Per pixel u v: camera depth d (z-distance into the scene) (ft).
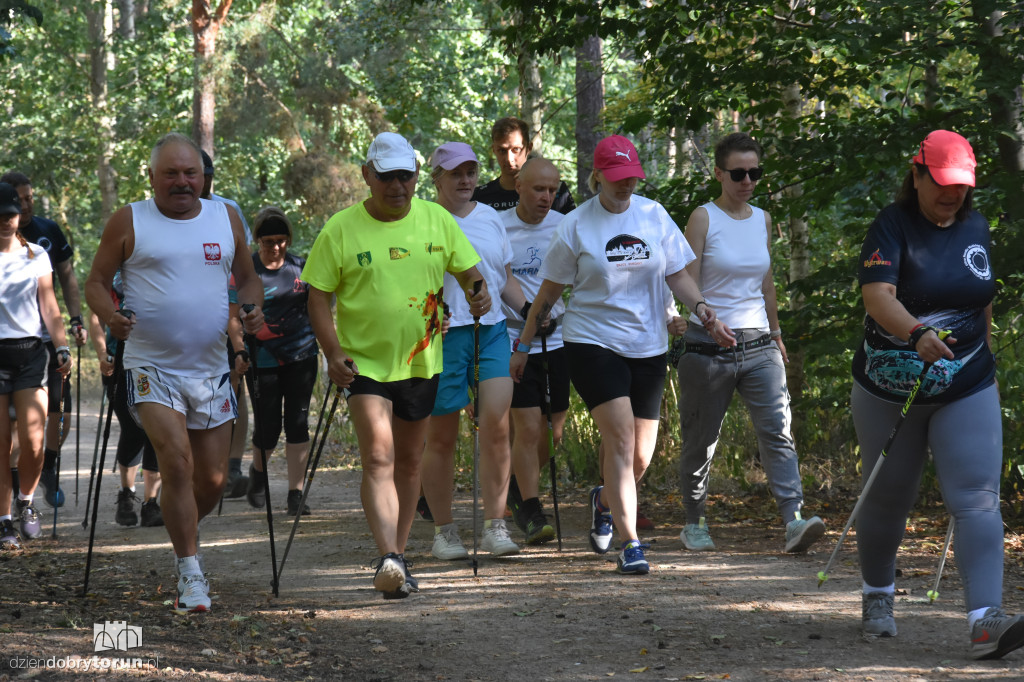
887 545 18.85
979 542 17.21
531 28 38.91
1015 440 29.96
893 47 32.94
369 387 21.90
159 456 21.42
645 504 34.76
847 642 18.83
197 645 18.62
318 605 22.20
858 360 18.62
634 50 39.83
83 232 124.98
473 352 26.61
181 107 114.93
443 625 20.56
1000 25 31.76
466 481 40.24
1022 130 33.91
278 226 33.22
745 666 17.49
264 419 34.22
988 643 16.88
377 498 21.81
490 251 26.84
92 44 112.68
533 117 56.59
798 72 35.63
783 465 26.89
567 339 25.39
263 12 96.89
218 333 21.95
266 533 30.63
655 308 25.43
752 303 26.96
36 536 30.40
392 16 75.20
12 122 110.83
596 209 25.40
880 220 18.06
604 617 20.90
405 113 80.59
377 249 21.85
